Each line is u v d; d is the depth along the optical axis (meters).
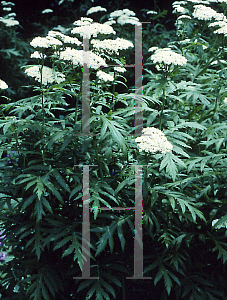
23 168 2.26
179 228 2.29
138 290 2.33
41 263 2.27
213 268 2.41
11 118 2.31
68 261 2.33
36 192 1.94
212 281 2.30
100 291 2.03
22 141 2.35
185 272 2.30
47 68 2.20
